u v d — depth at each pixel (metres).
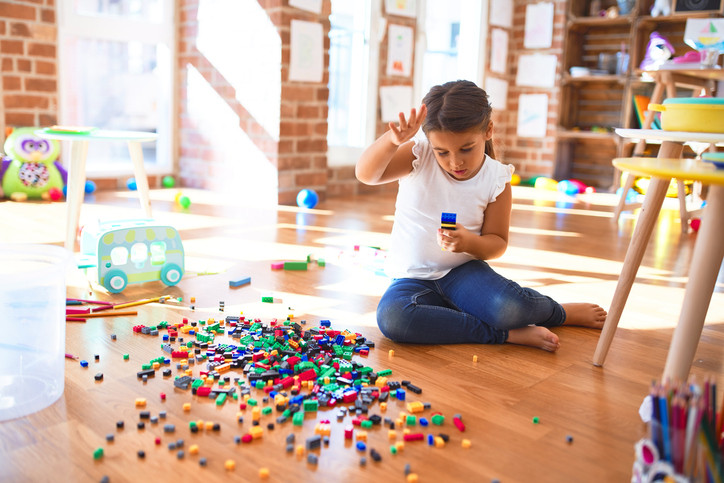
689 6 4.26
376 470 0.91
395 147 1.30
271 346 1.35
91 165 3.61
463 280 1.47
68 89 3.42
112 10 3.54
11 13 3.12
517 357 1.38
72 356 1.27
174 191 3.71
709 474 0.72
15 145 3.06
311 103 3.53
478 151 1.28
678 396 0.73
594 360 1.35
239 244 2.39
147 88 3.79
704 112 1.14
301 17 3.38
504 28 5.05
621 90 4.91
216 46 3.62
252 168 3.53
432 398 1.16
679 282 2.10
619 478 0.92
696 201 3.60
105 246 1.68
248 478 0.88
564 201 3.97
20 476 0.86
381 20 4.08
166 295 1.72
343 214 3.21
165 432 0.99
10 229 2.41
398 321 1.40
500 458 0.96
